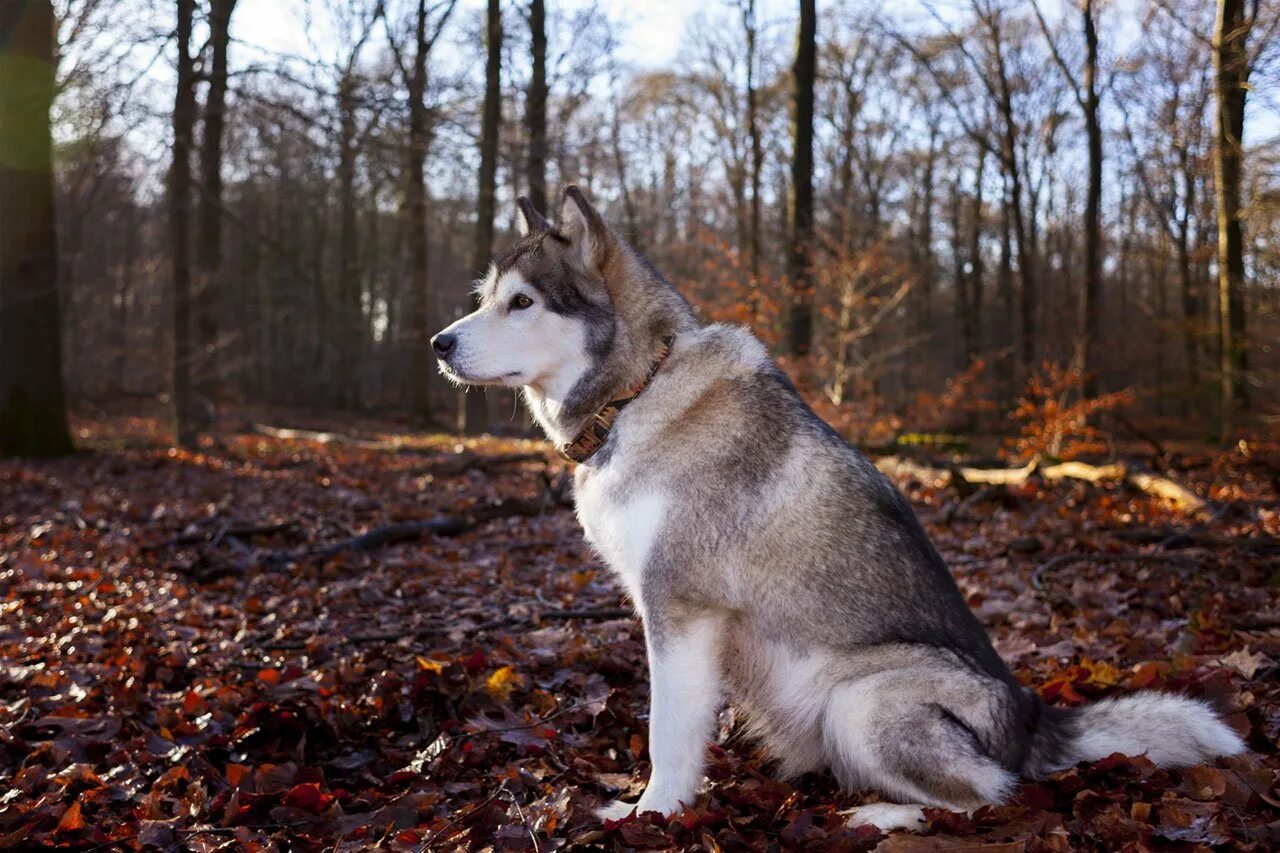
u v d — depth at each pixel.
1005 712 3.04
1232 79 14.64
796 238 18.16
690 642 3.22
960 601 3.37
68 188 24.23
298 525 8.44
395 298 47.84
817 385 15.98
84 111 12.20
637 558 3.31
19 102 13.30
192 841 3.12
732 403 3.31
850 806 3.20
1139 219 32.31
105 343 34.81
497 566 7.16
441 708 4.22
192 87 12.75
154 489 11.35
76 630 5.38
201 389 18.88
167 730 3.94
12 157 13.66
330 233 44.06
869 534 3.23
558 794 3.26
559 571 7.06
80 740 3.80
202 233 19.19
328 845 3.12
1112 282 36.75
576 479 3.59
